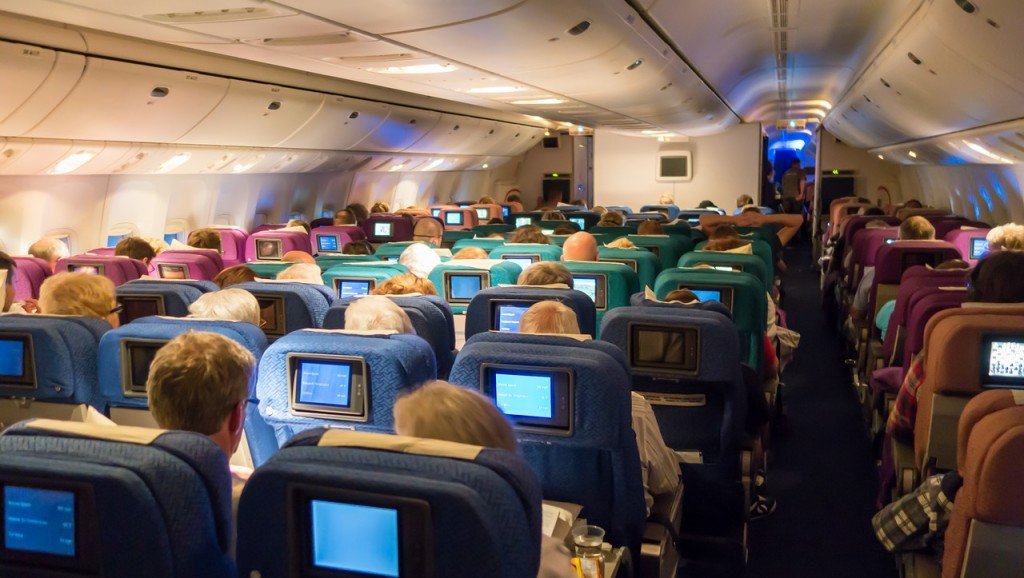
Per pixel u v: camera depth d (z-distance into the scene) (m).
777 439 6.05
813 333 9.84
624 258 6.13
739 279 4.59
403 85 8.98
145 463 1.52
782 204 20.23
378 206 14.02
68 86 6.68
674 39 7.69
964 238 8.62
